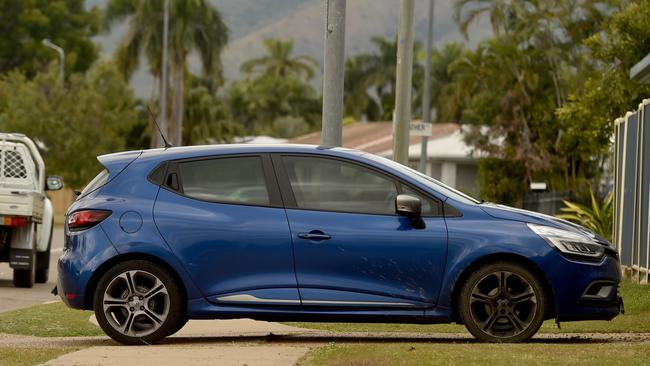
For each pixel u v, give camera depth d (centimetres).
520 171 6122
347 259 1577
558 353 1370
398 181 1603
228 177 1619
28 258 2761
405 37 2484
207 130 11569
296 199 1603
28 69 13975
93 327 1897
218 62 10200
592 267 1590
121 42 10044
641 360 1296
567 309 1582
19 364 1362
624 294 2338
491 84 6200
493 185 6122
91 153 7450
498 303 1577
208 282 1588
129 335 1591
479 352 1380
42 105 7419
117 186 1628
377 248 1576
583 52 6022
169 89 10169
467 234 1577
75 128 7488
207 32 10156
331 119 2147
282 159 1619
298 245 1580
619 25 3969
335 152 1622
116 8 10319
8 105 7931
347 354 1384
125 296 1598
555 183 6009
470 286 1574
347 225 1584
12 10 14075
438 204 1597
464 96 6494
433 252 1574
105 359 1391
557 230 1595
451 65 6347
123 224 1603
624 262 2842
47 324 1941
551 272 1573
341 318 1580
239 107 15950
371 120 14962
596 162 5725
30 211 2719
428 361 1302
